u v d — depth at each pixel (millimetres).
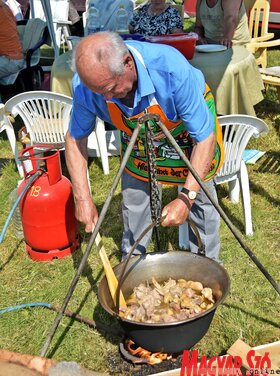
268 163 4641
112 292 2273
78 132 2494
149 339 2131
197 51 4730
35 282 3229
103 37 1903
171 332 2084
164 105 2219
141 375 2451
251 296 2990
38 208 3205
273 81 5062
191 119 2223
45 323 2857
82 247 3539
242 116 3154
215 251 2973
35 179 3238
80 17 8375
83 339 2723
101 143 4496
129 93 2174
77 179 2520
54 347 2680
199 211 2799
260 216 3826
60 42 8586
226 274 2279
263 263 3275
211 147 2285
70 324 2826
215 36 5355
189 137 2479
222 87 4363
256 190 4199
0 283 3244
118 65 1897
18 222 3645
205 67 4340
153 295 2344
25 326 2852
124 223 2928
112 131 4996
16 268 3381
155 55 2121
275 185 4266
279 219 3793
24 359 1935
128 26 5340
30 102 4211
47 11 6305
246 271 3203
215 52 4664
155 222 2170
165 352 2211
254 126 3203
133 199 2805
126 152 1970
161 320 2225
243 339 2658
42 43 6375
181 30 5172
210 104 2510
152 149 2020
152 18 5125
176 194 4145
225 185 4191
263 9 6500
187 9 10211
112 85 1946
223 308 2883
